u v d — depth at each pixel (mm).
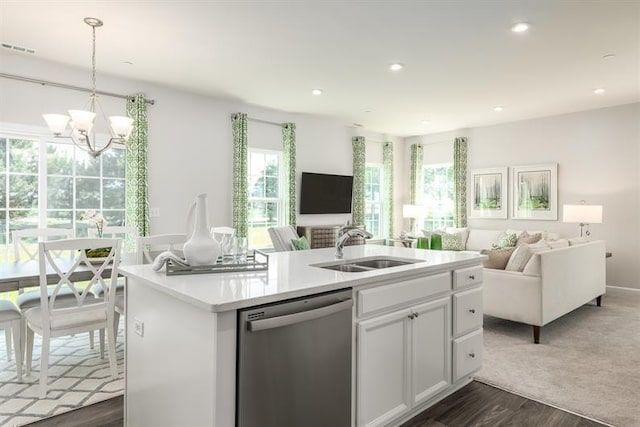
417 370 2213
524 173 6465
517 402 2463
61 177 4238
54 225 4199
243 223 5465
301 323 1614
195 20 3070
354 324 1869
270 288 1615
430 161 7883
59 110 4113
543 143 6289
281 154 6211
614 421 2254
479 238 6688
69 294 3188
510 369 2955
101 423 2209
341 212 6965
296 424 1611
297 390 1609
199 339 1463
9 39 3445
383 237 7828
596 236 5738
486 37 3352
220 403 1398
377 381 1981
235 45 3543
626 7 2834
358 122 6809
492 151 6914
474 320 2643
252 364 1463
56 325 2557
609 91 4887
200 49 3648
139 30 3256
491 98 5230
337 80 4523
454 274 2467
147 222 4590
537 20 3045
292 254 2766
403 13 2945
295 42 3488
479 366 2707
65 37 3398
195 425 1482
